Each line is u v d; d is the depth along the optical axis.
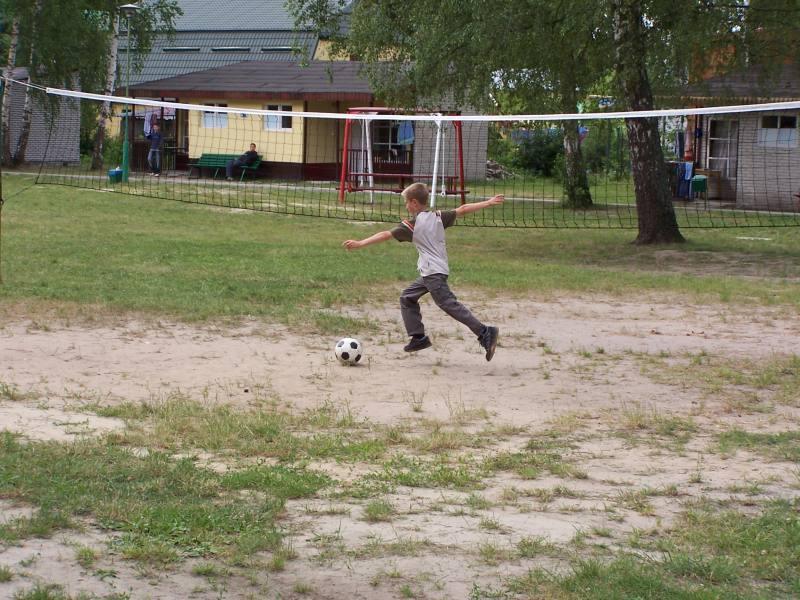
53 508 4.89
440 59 20.48
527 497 5.45
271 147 38.38
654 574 4.25
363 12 25.56
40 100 36.75
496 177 41.56
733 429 7.01
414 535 4.75
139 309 11.42
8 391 7.48
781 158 29.36
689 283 14.77
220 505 5.10
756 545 4.65
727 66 20.77
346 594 4.07
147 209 25.64
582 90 22.16
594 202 31.80
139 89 39.22
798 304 12.96
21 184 30.88
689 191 31.50
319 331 10.72
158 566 4.27
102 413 7.03
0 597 3.87
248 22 48.66
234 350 9.60
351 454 6.26
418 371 8.94
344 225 23.66
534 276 15.33
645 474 5.93
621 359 9.59
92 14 37.94
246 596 4.00
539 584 4.17
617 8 18.80
